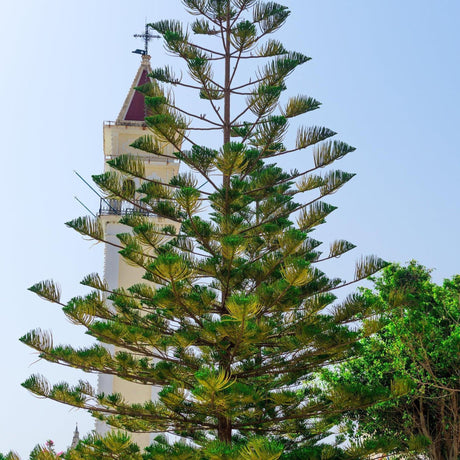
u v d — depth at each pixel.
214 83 13.96
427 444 12.45
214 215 14.30
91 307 12.92
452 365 20.23
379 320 12.66
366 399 11.92
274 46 14.68
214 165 12.80
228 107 14.13
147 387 22.61
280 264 12.20
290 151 13.92
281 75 13.91
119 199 13.81
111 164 13.71
